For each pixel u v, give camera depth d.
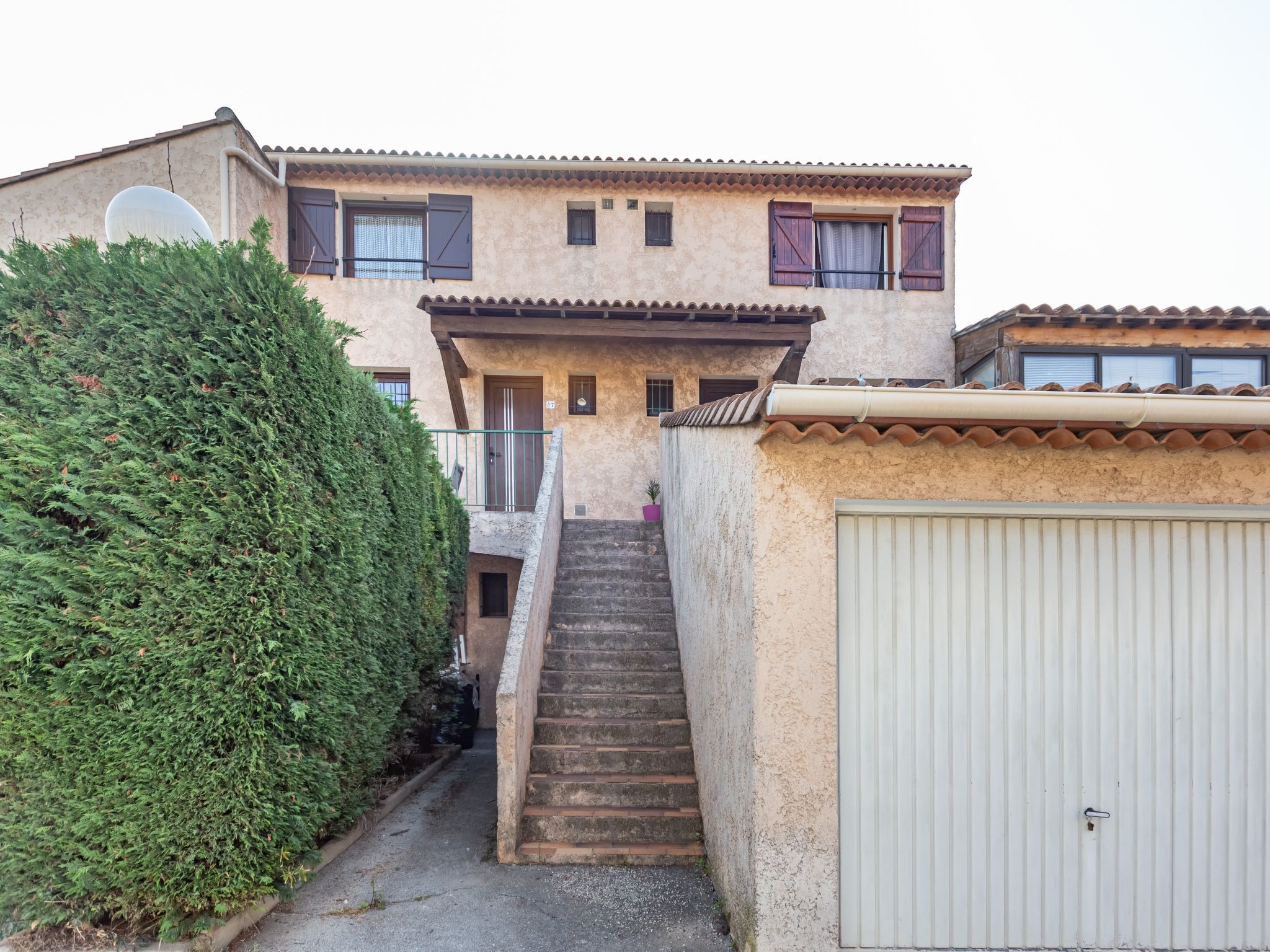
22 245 3.12
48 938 2.96
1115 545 3.07
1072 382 8.71
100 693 2.96
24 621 2.90
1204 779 3.02
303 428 3.51
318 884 3.74
